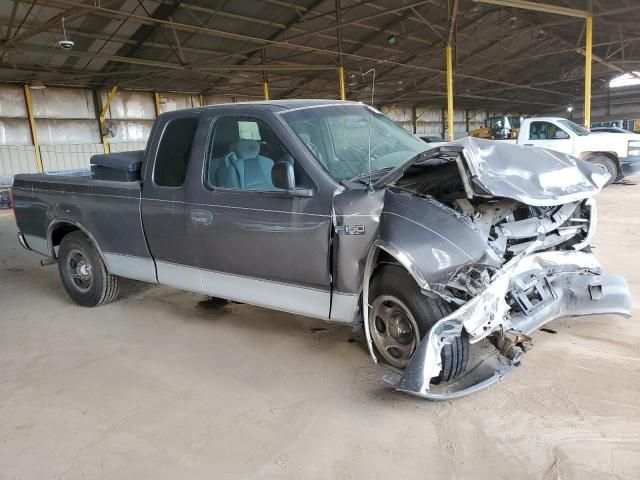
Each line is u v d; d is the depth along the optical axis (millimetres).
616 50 28375
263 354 3891
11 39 14039
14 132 18938
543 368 3357
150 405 3258
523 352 3191
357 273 3266
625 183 13398
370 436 2791
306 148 3512
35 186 5387
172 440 2857
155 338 4344
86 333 4562
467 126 43656
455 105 40406
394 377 3062
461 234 2939
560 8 14172
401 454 2621
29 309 5359
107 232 4758
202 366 3760
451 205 3180
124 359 3961
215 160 3971
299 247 3439
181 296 5457
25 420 3152
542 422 2793
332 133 3828
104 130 21172
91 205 4812
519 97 40969
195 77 22562
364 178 3465
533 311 3463
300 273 3500
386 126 4312
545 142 13141
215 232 3875
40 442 2906
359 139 3936
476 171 2881
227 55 17500
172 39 17594
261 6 16734
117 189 4559
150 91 23453
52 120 20000
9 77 18047
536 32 25438
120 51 17547
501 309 3055
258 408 3146
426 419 2916
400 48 23484
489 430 2762
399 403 3100
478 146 3090
